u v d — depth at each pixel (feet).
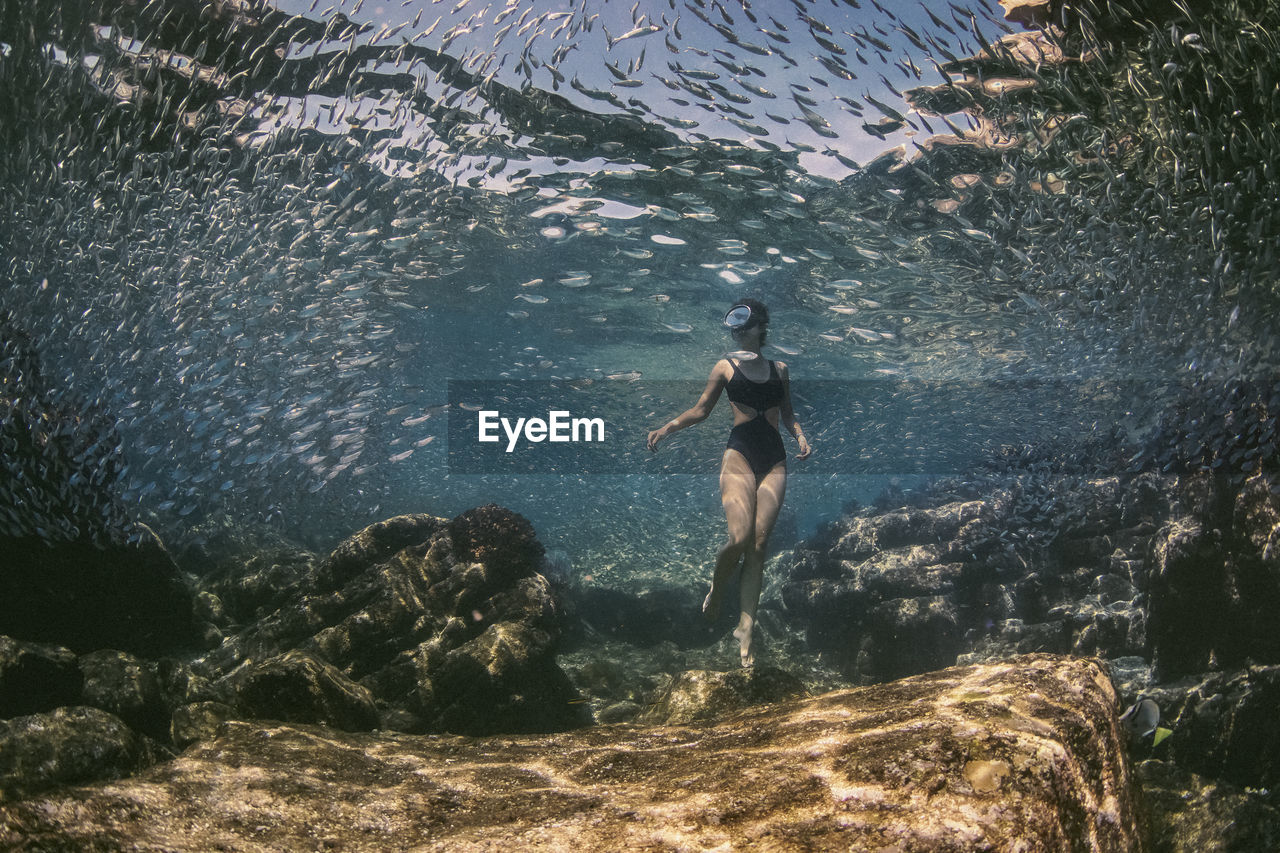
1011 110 25.89
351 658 22.61
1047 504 30.09
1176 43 20.94
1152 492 27.94
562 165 36.04
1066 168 27.07
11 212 31.14
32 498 21.89
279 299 33.37
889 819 4.67
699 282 50.16
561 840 4.87
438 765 6.83
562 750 7.24
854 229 38.32
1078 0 21.65
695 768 6.04
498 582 24.50
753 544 16.56
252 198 33.50
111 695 16.93
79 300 30.58
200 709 16.03
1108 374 37.78
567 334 66.13
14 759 11.71
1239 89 20.59
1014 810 4.78
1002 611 28.73
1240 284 23.93
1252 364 22.44
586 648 31.91
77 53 27.40
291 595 26.63
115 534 24.11
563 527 56.39
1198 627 19.62
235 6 26.43
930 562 30.30
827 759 5.66
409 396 87.97
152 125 30.91
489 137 33.50
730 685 13.16
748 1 23.40
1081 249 29.99
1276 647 17.85
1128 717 8.02
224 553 35.58
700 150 33.12
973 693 6.79
